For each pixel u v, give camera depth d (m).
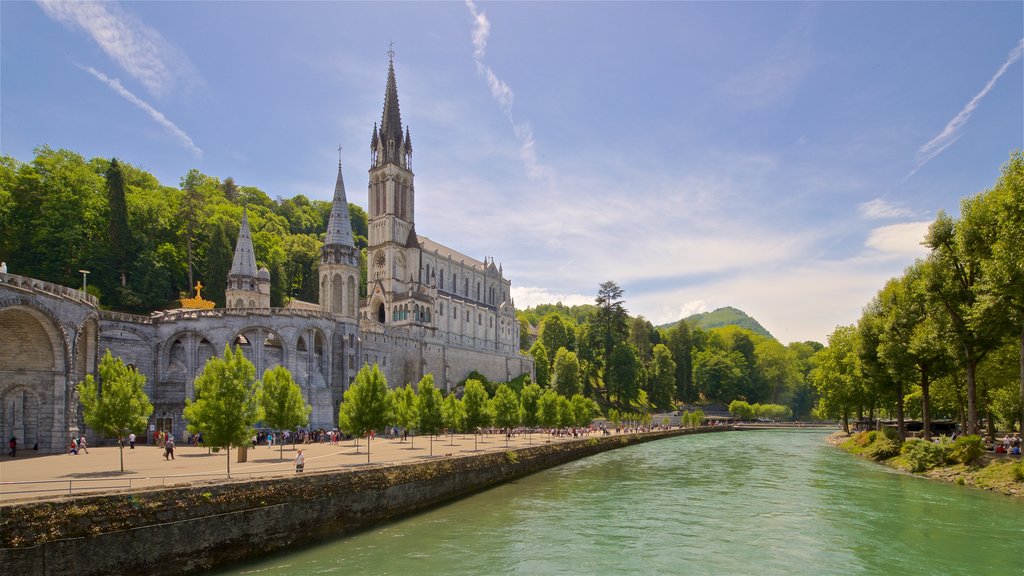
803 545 32.62
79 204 108.44
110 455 50.97
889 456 68.12
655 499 46.75
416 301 139.75
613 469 67.25
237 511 29.16
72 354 55.72
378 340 110.06
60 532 23.25
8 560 21.81
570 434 104.88
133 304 106.75
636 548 32.38
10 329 52.19
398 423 69.69
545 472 64.44
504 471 56.94
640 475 61.50
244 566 28.64
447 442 76.25
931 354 57.94
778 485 52.91
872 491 47.88
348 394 53.94
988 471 48.22
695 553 31.41
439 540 33.88
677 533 35.59
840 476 57.28
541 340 199.12
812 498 45.69
